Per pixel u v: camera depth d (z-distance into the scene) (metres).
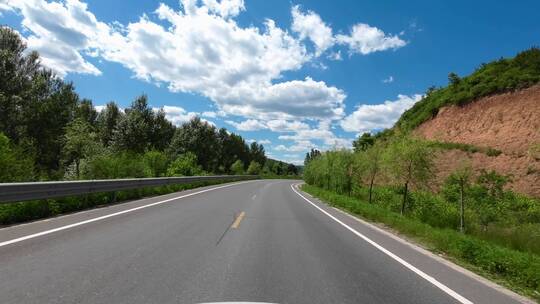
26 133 46.22
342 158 31.72
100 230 9.89
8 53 43.44
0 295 4.95
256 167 95.81
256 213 16.08
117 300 4.95
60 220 11.20
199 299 5.12
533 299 6.25
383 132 60.03
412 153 19.20
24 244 7.83
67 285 5.45
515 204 24.67
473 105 44.19
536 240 12.94
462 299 5.79
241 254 8.06
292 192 35.50
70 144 33.38
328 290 5.83
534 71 42.03
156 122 62.81
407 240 11.59
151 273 6.28
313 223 14.03
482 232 15.21
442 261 8.61
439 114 48.25
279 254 8.27
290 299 5.32
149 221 11.97
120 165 24.70
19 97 43.62
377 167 24.97
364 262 7.98
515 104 39.06
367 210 17.81
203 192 27.48
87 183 14.63
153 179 23.00
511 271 7.58
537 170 29.77
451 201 26.77
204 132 79.44
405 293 5.93
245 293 5.47
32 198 11.31
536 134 33.94
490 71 47.69
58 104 49.59
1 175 15.84
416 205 23.22
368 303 5.33
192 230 10.75
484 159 34.22
